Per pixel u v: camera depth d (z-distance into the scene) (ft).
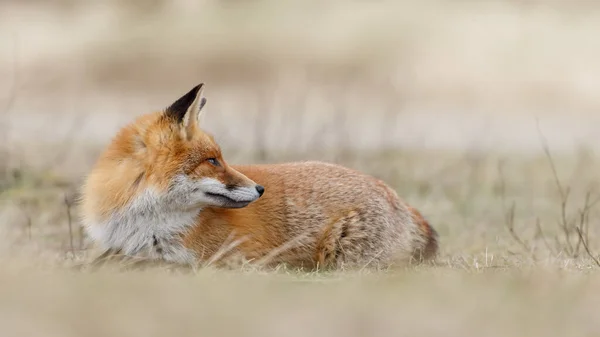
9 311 21.66
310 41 110.83
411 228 37.88
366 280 28.63
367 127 82.84
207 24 111.55
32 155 58.85
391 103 95.66
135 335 19.61
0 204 47.98
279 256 35.09
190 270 32.63
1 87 94.99
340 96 95.91
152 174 32.81
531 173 64.64
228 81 105.91
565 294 24.84
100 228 33.58
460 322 21.43
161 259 33.17
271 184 35.78
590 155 72.23
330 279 29.91
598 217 50.14
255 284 27.48
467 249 41.75
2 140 60.54
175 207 32.96
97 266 32.58
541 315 22.36
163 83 105.60
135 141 33.60
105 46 108.37
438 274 30.76
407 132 81.00
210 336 19.60
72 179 53.57
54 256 37.01
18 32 113.70
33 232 43.34
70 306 22.24
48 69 103.86
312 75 106.11
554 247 41.42
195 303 22.94
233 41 109.60
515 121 92.32
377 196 36.91
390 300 24.00
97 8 119.44
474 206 54.29
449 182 60.64
